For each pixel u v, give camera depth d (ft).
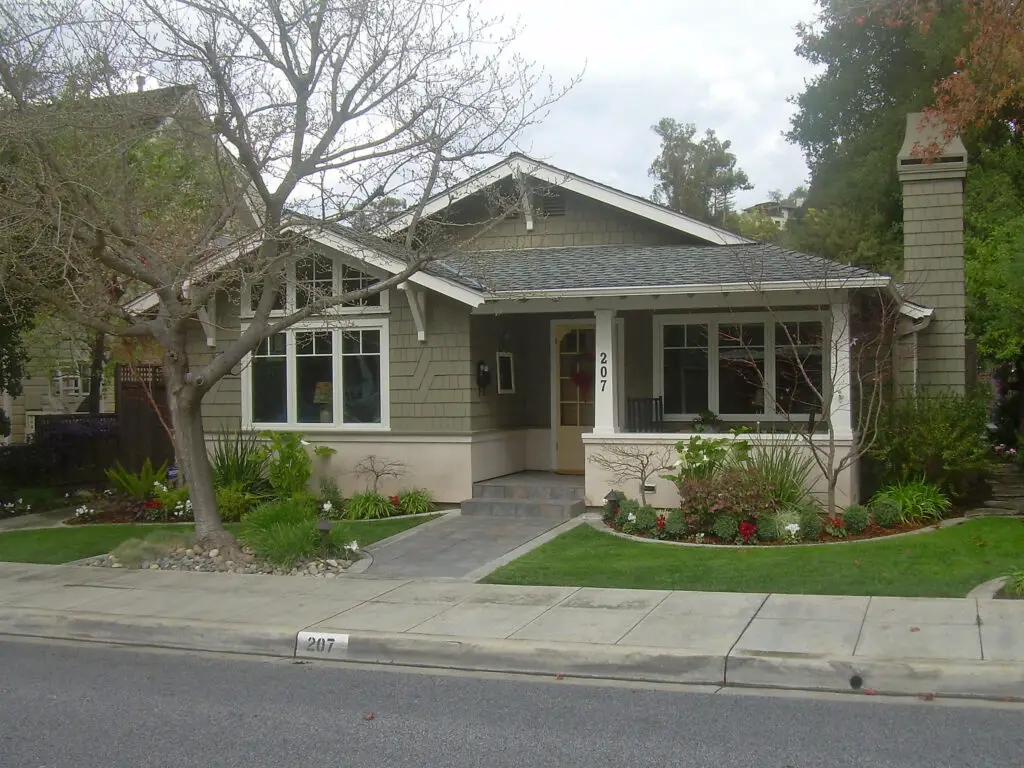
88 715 21.45
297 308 50.01
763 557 35.09
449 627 27.17
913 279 52.75
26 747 19.35
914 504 41.34
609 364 45.73
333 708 21.75
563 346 53.47
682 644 24.57
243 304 51.62
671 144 166.61
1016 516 43.39
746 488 38.91
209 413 52.49
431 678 24.36
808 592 29.58
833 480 39.70
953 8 72.33
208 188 45.80
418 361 48.60
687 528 39.37
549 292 44.21
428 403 48.47
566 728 19.98
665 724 20.12
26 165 38.96
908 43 82.43
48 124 36.37
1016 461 67.31
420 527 43.60
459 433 47.93
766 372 48.91
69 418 60.95
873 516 40.50
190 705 22.13
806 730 19.53
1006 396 86.02
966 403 46.73
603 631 26.16
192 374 37.50
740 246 50.85
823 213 94.02
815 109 100.48
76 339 57.47
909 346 52.85
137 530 45.47
